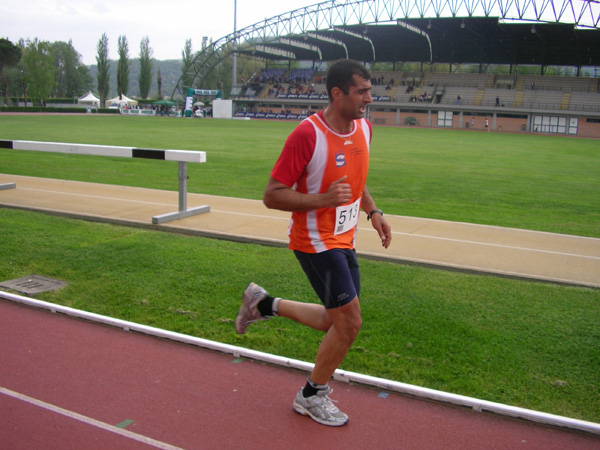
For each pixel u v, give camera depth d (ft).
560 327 12.65
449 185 40.40
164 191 30.53
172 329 12.39
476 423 8.81
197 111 221.05
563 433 8.58
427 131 157.69
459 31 180.96
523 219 27.30
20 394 9.43
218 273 16.14
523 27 167.22
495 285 15.47
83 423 8.58
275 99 224.33
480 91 197.77
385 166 53.57
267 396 9.54
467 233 21.84
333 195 7.82
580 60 190.29
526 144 107.34
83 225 21.94
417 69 246.47
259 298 9.43
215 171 43.68
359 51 222.28
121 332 12.18
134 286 15.07
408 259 17.39
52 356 10.93
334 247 8.51
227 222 22.52
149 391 9.61
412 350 11.38
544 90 191.42
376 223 10.20
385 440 8.32
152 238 20.08
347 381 10.06
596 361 11.05
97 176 38.83
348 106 8.14
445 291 14.88
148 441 8.13
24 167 42.70
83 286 15.07
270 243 19.34
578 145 111.14
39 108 218.38
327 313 8.70
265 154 61.16
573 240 21.13
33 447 7.93
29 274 16.15
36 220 22.57
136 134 93.61
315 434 8.42
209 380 10.06
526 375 10.43
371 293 14.56
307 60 244.22
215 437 8.27
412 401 9.45
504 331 12.37
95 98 279.28
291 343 11.73
